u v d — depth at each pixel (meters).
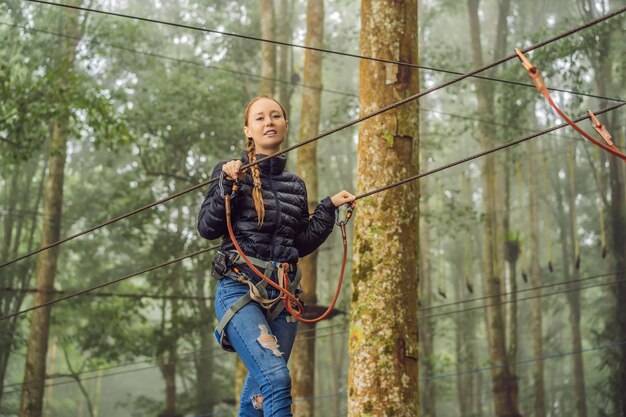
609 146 3.07
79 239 28.94
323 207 3.68
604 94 26.47
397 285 7.16
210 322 25.27
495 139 27.16
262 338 3.18
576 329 33.69
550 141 32.75
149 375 47.41
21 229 28.38
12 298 26.81
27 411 19.92
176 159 25.53
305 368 16.19
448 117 33.16
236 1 26.66
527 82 24.25
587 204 35.69
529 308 39.25
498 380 26.36
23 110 16.94
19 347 26.47
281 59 25.80
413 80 7.68
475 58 29.00
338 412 36.12
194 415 29.41
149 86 25.11
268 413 3.05
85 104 17.17
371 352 7.03
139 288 27.64
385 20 7.75
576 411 35.81
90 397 44.28
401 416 6.89
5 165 18.66
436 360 32.72
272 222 3.41
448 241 39.84
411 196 7.41
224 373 30.86
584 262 35.62
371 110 7.58
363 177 7.47
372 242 7.27
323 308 16.50
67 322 27.14
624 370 27.92
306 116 17.42
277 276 3.38
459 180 35.81
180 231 25.66
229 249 3.42
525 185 38.53
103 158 30.61
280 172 3.55
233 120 24.06
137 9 25.06
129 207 25.52
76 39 20.59
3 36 19.92
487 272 27.33
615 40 23.41
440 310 37.75
